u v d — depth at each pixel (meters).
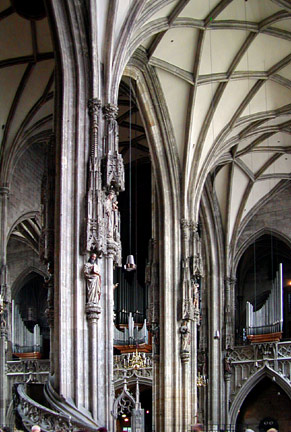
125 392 38.09
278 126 41.12
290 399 44.34
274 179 47.09
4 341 35.69
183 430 34.44
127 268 29.41
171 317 35.59
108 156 24.98
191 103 35.72
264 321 45.03
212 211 45.25
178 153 36.84
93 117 25.20
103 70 26.23
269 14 33.03
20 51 32.84
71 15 25.36
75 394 22.98
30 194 41.75
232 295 46.00
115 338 43.62
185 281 35.81
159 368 35.12
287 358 42.94
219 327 44.34
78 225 24.17
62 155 24.64
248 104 38.19
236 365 44.12
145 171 48.78
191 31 32.88
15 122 35.44
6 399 41.31
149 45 32.94
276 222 47.84
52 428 21.08
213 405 42.66
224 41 34.12
